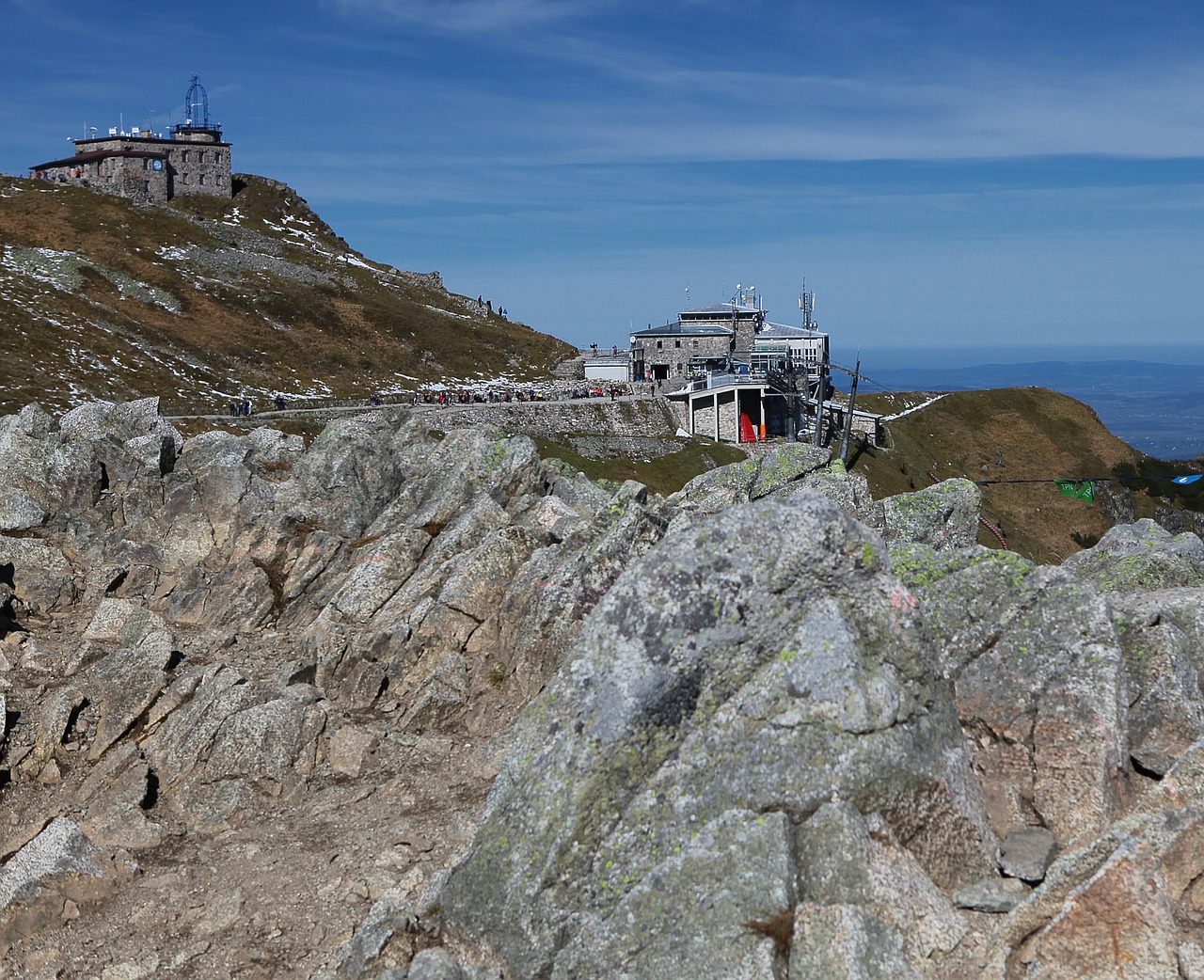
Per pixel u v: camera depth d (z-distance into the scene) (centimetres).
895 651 1512
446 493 3631
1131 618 1697
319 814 2173
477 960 1436
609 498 3641
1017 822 1520
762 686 1470
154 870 2008
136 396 13875
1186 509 16612
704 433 16488
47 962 1711
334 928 1708
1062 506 16612
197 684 2670
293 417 13875
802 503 1566
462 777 2228
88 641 2984
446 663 2623
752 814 1387
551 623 2516
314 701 2544
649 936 1330
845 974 1198
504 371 19775
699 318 19450
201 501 3872
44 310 16325
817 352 18750
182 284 19375
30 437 3891
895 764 1410
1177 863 1261
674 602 1534
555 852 1434
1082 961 1216
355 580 3156
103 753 2514
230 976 1631
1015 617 1655
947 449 17788
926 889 1345
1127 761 1570
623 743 1477
